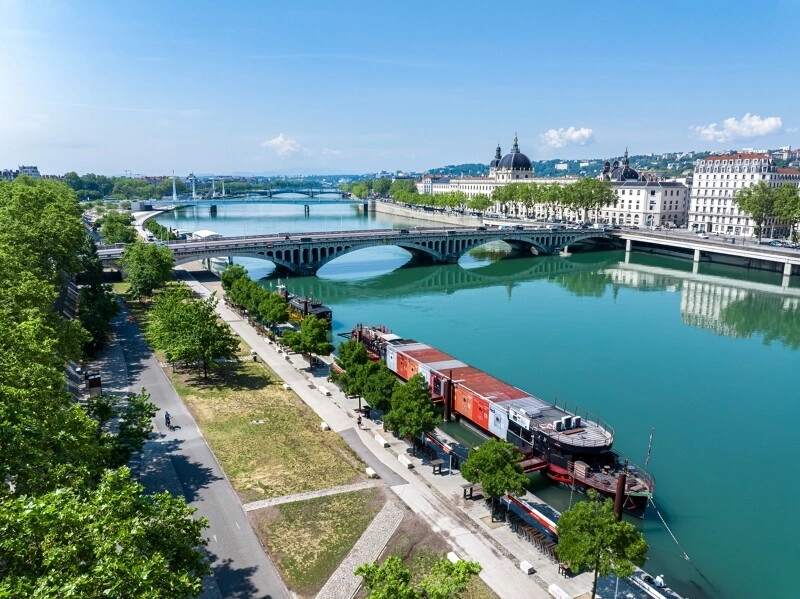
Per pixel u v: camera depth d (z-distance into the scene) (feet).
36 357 142.51
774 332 413.80
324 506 166.81
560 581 139.33
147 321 362.33
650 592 137.80
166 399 242.37
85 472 113.50
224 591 132.16
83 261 400.47
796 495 199.62
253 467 188.03
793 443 239.91
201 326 264.72
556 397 284.82
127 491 96.17
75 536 83.20
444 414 249.55
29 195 346.54
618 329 415.23
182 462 190.19
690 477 210.79
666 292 551.59
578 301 508.94
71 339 207.31
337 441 208.85
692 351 365.20
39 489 104.63
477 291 556.10
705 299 519.60
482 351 358.23
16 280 204.33
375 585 100.89
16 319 176.45
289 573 138.72
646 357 351.67
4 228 270.05
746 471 215.72
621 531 125.08
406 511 165.48
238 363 293.02
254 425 219.82
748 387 303.68
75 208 480.23
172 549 101.91
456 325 421.18
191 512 107.65
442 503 170.71
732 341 388.98
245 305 378.12
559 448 194.39
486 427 228.63
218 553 145.18
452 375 254.27
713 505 192.44
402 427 193.67
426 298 518.78
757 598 148.66
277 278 608.60
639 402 281.33
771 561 163.73
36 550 83.15
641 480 187.01
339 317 442.09
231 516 160.56
